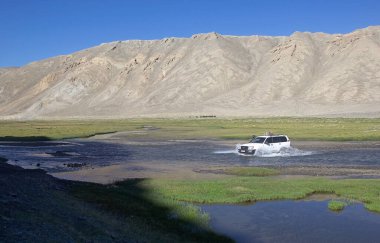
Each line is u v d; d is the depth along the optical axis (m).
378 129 82.25
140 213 20.14
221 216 20.59
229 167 38.25
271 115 186.38
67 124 133.38
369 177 31.98
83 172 35.50
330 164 39.91
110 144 64.50
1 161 42.22
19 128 107.50
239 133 79.12
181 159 45.16
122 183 28.98
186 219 19.45
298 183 28.23
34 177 27.61
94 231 15.12
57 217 16.02
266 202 23.64
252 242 16.67
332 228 18.48
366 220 19.73
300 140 65.56
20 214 15.02
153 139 73.38
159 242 15.23
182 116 195.88
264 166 39.12
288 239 17.03
